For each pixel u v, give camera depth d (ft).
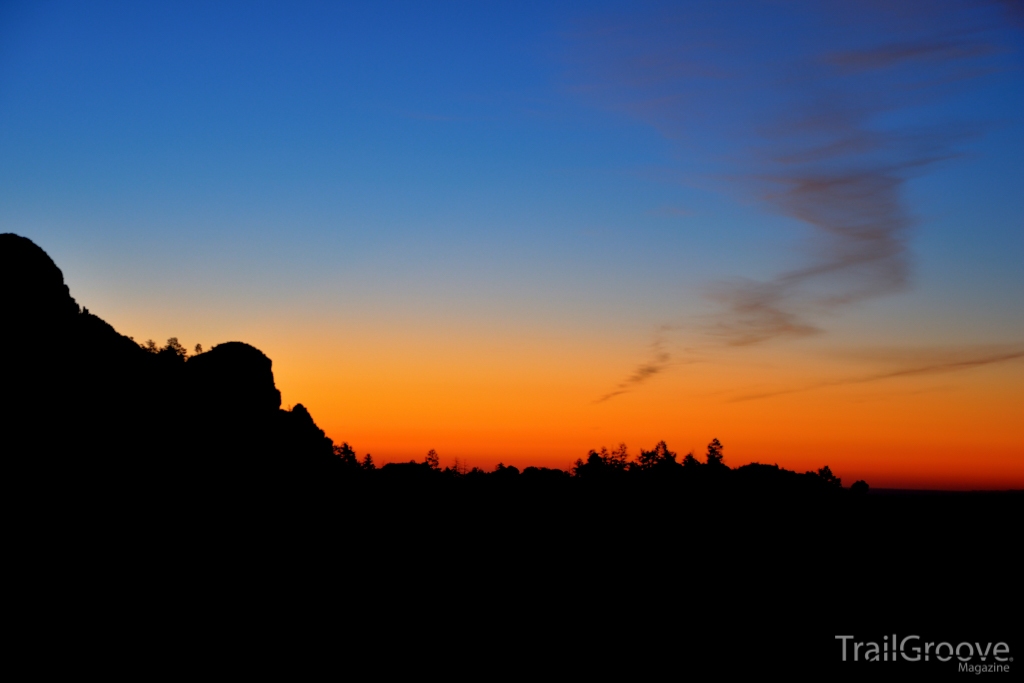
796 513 488.02
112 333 408.26
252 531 299.38
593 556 406.00
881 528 443.73
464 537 411.34
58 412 289.53
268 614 238.68
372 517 398.42
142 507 267.80
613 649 279.90
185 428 361.51
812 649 281.13
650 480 586.04
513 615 301.43
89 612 195.21
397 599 290.15
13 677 162.71
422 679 230.48
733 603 334.85
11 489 228.84
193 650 199.31
